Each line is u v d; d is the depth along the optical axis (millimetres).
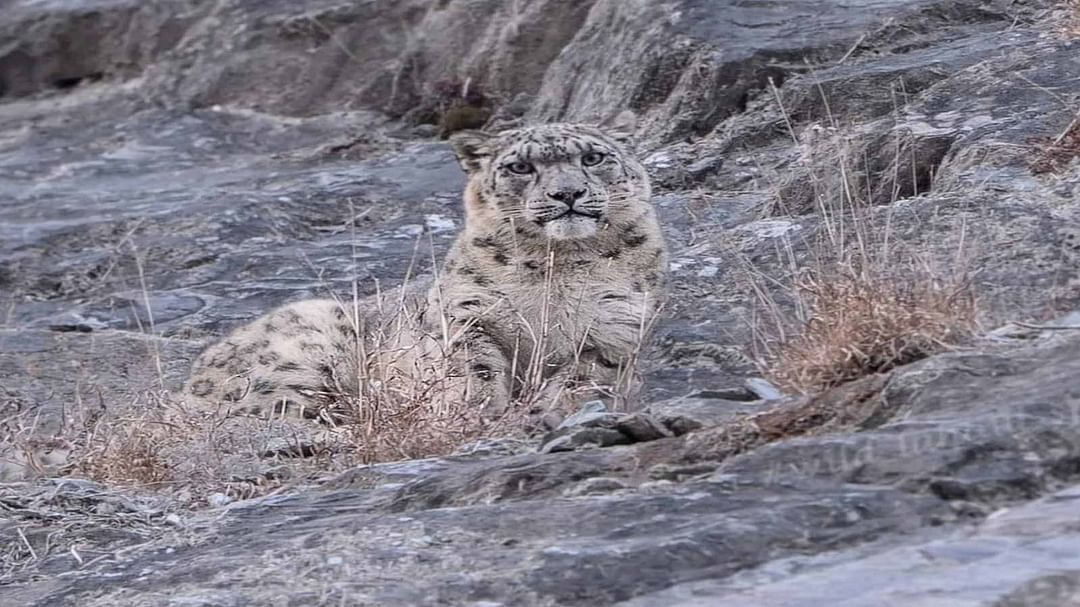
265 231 27844
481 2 34719
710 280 19359
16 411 19812
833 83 24297
